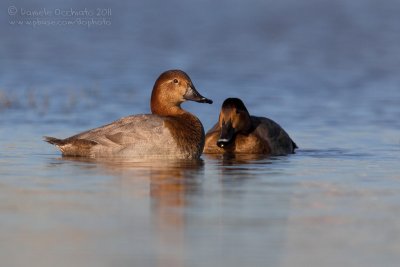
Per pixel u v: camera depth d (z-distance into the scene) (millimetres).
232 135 15141
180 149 13984
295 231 9062
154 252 8281
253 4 55344
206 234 8898
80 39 39656
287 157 14711
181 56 34156
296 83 26906
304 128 18609
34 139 16203
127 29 43969
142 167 12945
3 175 12125
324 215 9773
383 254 8328
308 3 55625
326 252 8375
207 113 20922
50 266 7828
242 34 42125
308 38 40688
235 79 27703
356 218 9664
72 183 11477
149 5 54625
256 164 13727
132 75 28453
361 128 18547
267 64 31891
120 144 13805
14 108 20703
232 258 8133
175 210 9930
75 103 21781
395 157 14609
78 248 8383
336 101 23078
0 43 37250
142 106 21578
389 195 10969
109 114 20078
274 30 43750
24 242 8570
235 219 9523
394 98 23641
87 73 28797
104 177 11945
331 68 30812
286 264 8000
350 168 13297
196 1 56938
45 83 26109
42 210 9867
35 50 35312
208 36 41406
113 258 8086
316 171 12953
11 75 27875
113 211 9828
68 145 14039
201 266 7895
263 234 8945
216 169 13031
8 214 9664
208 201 10430
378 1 56656
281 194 10938
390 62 32531
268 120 16000
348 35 41844
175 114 14602
